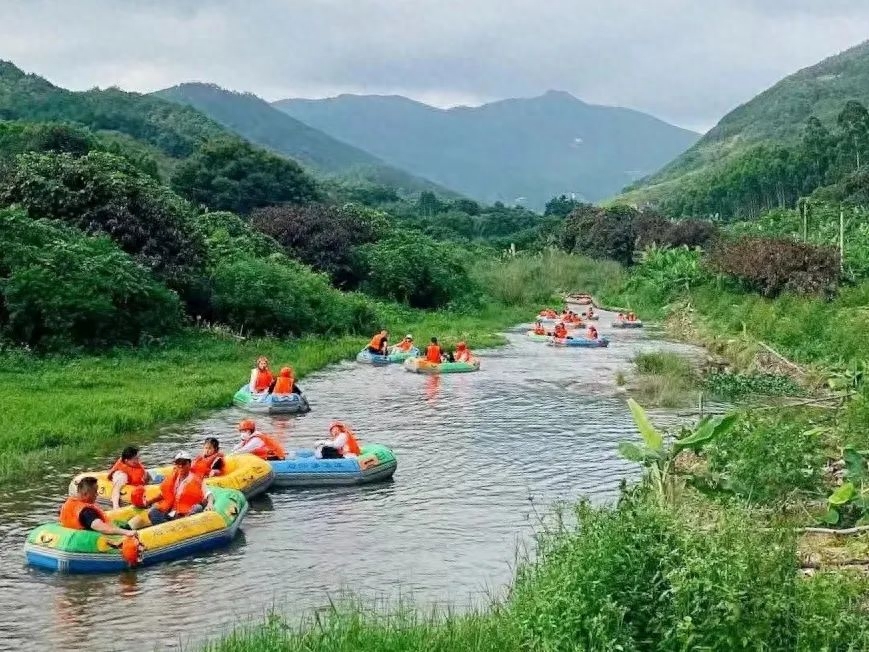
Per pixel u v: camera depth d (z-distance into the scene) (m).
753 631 7.10
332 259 47.91
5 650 9.19
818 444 15.02
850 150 116.31
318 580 11.28
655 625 7.37
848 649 7.14
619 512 8.44
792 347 30.09
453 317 48.72
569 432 20.27
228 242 39.75
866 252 43.28
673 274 56.78
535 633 7.75
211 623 9.91
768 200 122.25
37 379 22.47
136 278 28.03
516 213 130.12
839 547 10.88
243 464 15.23
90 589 10.84
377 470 16.06
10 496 14.30
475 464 17.31
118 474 13.36
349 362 31.95
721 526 8.45
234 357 29.06
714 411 22.33
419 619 9.75
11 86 119.06
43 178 30.42
